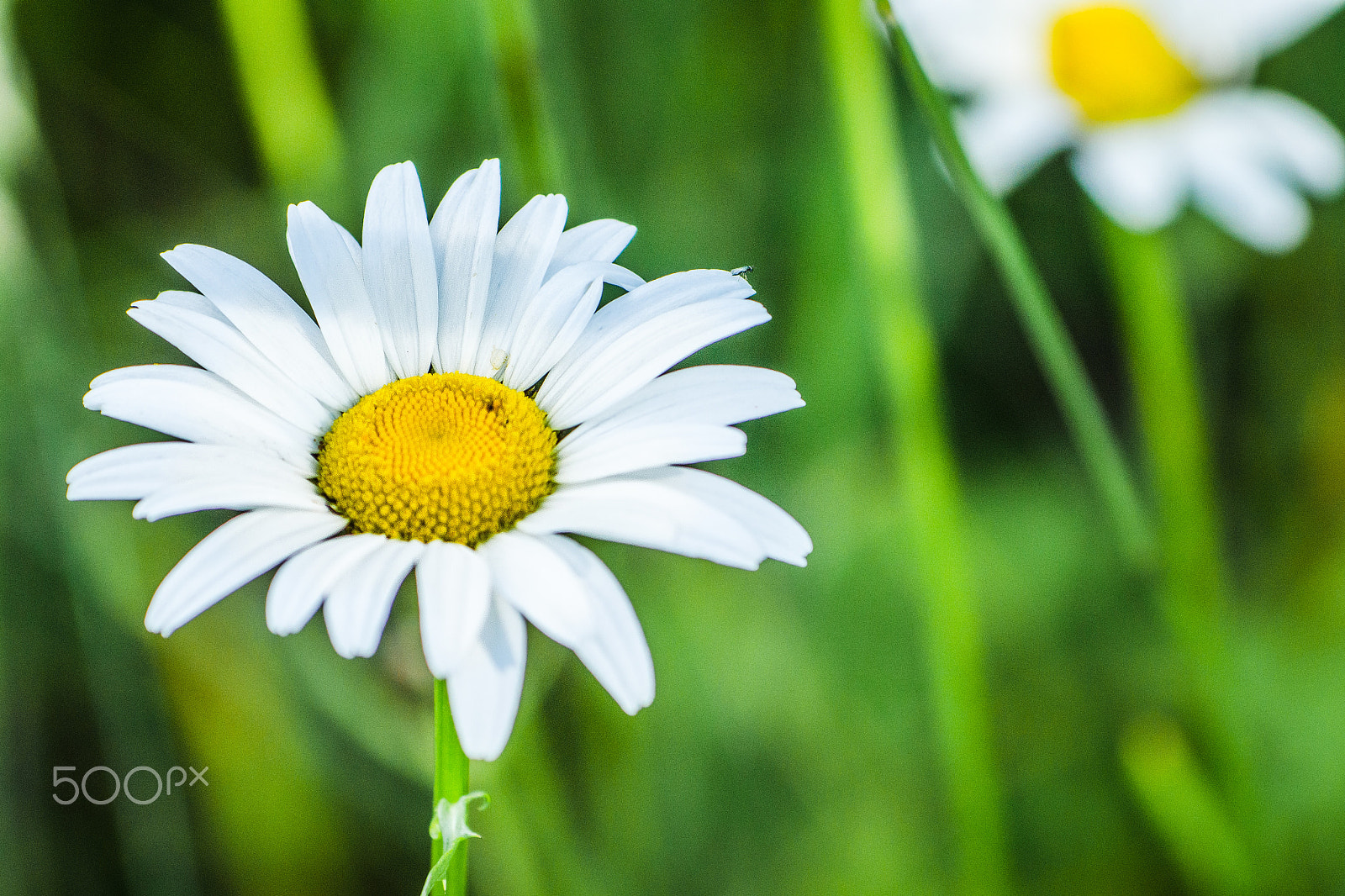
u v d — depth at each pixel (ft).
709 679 1.34
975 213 1.22
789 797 1.35
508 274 1.14
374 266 1.14
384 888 1.34
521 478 1.10
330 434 1.11
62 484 1.29
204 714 1.33
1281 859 1.37
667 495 1.09
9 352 1.29
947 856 1.35
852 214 1.28
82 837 1.33
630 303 1.13
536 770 1.27
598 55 1.43
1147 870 1.38
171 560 1.33
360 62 1.36
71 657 1.34
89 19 1.46
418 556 1.08
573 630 1.06
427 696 1.24
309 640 1.24
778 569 1.44
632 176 1.46
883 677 1.42
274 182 1.35
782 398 1.11
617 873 1.31
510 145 1.24
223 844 1.34
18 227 1.29
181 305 1.13
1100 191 1.35
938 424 1.28
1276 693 1.45
